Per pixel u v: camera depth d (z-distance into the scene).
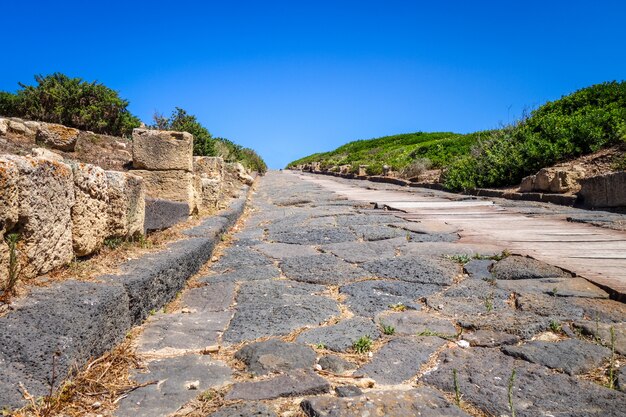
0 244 2.43
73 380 2.16
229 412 1.99
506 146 14.24
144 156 7.10
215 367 2.45
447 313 3.22
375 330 2.92
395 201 10.83
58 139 9.39
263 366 2.40
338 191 14.82
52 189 2.94
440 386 2.20
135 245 4.30
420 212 8.63
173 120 16.39
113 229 3.98
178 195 7.05
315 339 2.77
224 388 2.21
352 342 2.71
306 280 4.20
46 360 2.08
